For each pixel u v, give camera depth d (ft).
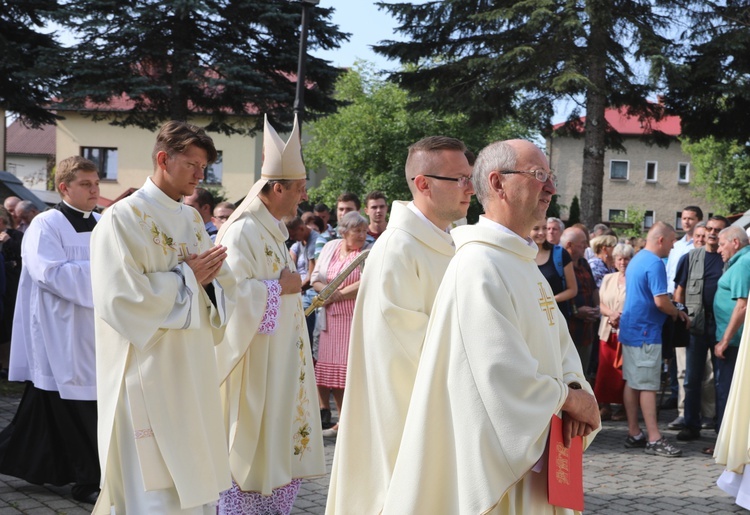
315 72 66.59
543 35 65.72
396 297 10.93
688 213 29.94
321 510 15.89
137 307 11.68
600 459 20.88
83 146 117.39
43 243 15.66
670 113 72.23
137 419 11.77
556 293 22.61
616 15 63.93
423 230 11.27
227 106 67.36
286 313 14.55
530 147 8.51
